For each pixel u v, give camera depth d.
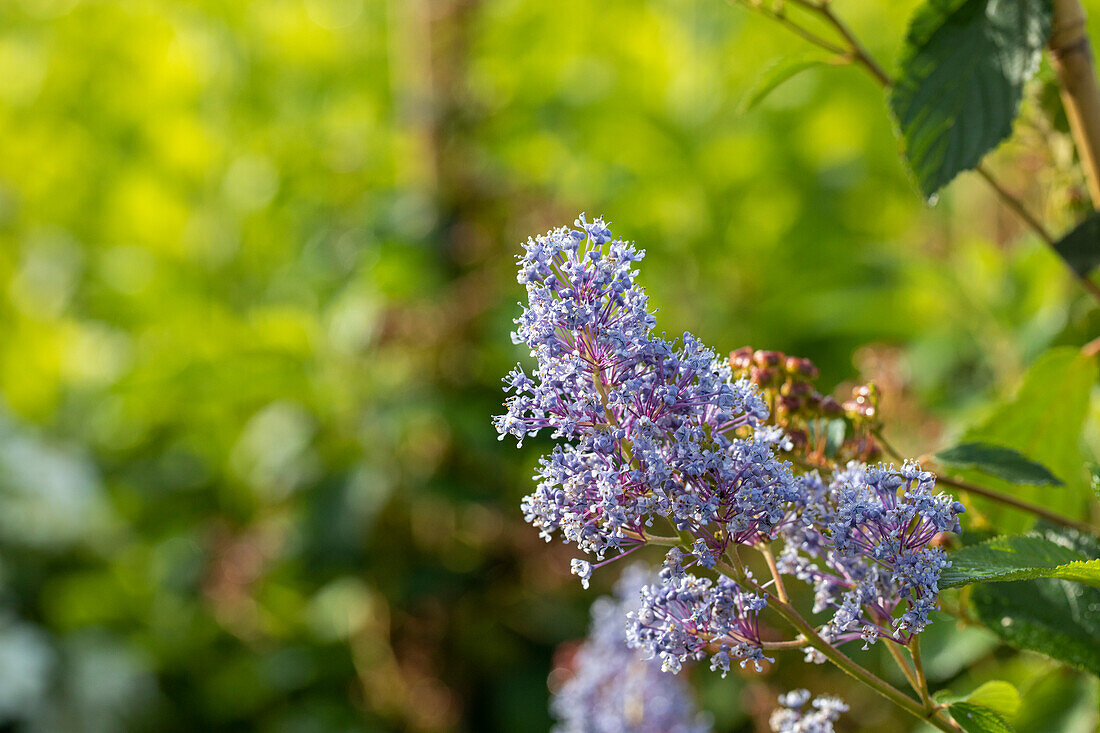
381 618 1.27
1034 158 0.76
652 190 1.42
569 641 1.21
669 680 0.75
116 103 2.02
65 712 1.33
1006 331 1.00
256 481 1.31
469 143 1.38
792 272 1.44
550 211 1.34
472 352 1.27
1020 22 0.56
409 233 1.28
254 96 1.97
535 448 1.16
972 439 0.65
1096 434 0.78
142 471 1.49
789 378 0.59
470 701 1.25
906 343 1.27
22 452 1.53
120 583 1.42
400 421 1.19
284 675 1.29
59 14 2.15
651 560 1.20
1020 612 0.58
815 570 0.53
